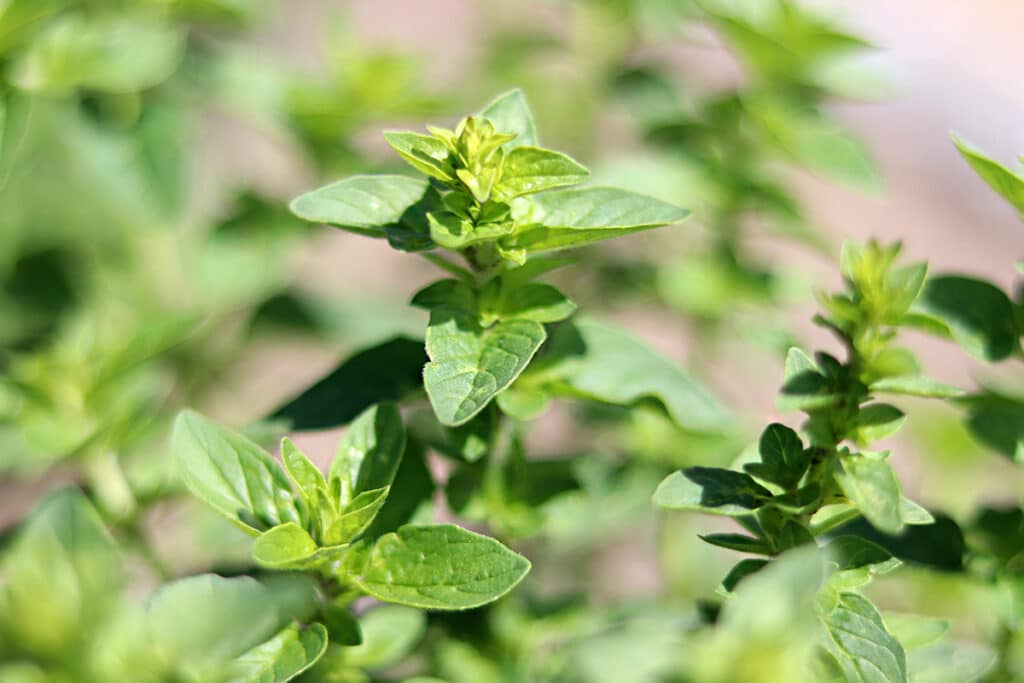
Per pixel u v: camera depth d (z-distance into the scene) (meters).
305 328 0.54
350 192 0.42
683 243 0.55
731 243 0.53
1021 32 1.01
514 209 0.42
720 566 0.52
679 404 0.44
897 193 0.89
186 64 0.52
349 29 0.54
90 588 0.39
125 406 0.47
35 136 0.54
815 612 0.40
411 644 0.44
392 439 0.42
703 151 0.53
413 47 0.82
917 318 0.43
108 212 0.54
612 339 0.44
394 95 0.53
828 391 0.41
